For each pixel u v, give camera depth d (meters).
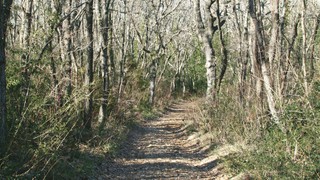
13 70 9.49
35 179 7.85
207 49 20.70
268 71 10.55
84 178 9.85
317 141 8.12
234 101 15.06
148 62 41.38
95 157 12.04
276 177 8.32
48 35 11.02
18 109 8.89
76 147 11.05
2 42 7.84
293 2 16.88
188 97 49.50
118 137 15.63
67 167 9.50
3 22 8.12
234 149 12.21
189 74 56.06
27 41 11.37
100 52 17.92
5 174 7.22
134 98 26.56
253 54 11.20
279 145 9.37
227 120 14.59
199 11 21.05
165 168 12.22
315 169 7.76
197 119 19.05
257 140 10.80
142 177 11.13
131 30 40.25
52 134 9.16
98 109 17.19
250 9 11.23
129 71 28.78
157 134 19.91
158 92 40.59
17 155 8.10
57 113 9.41
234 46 27.55
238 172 10.33
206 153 14.18
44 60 10.61
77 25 17.23
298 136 8.80
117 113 18.84
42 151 8.31
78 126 12.28
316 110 8.70
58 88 11.00
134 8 39.22
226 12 22.11
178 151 15.19
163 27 45.09
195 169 12.17
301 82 10.21
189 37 52.97
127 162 12.89
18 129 8.20
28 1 12.79
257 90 11.46
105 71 17.11
